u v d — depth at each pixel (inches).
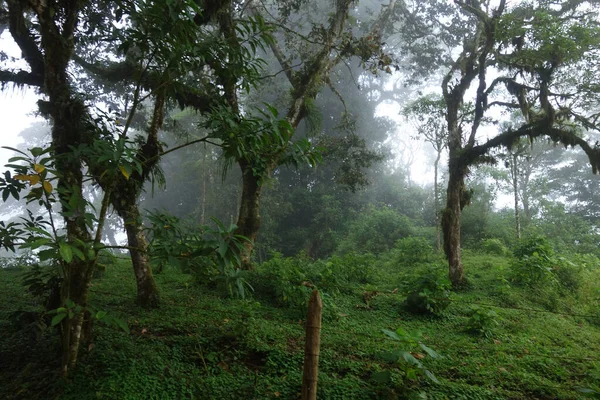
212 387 206.1
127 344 227.9
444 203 1093.8
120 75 437.7
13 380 199.6
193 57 212.7
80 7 254.4
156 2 175.5
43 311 224.1
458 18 665.0
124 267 485.7
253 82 238.7
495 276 527.8
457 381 241.6
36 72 367.6
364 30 717.9
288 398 205.3
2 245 176.4
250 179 433.1
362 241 950.4
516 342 321.4
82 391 186.9
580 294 490.0
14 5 299.1
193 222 183.3
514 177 791.7
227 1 322.7
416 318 367.2
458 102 527.2
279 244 1098.1
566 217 940.6
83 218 159.9
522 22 447.8
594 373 251.4
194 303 329.4
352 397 209.0
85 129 233.9
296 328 297.9
